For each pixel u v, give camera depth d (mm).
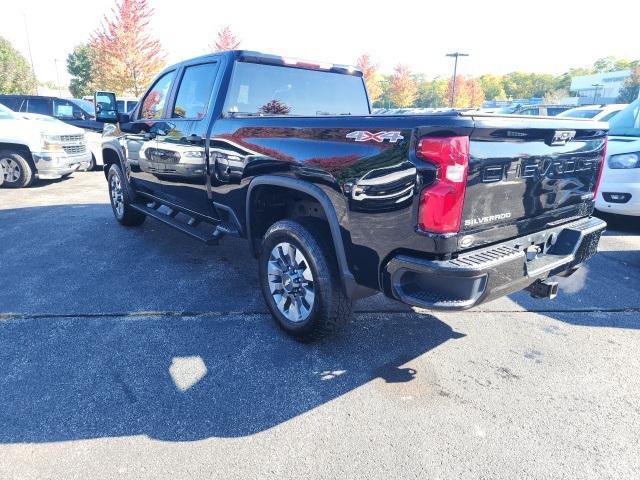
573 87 101438
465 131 2268
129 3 26375
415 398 2758
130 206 5852
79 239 5816
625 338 3537
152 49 27594
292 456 2283
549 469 2234
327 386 2854
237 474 2168
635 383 2957
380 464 2242
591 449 2371
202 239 4227
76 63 57719
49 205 7875
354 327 3609
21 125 9305
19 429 2422
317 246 3018
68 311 3775
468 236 2445
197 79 4277
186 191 4469
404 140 2395
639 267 5098
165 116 4770
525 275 2658
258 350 3240
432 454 2314
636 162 5898
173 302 3986
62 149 9648
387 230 2535
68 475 2139
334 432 2457
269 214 3676
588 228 3133
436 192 2297
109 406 2617
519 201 2691
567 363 3174
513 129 2459
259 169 3377
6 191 9195
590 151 3176
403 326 3645
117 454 2271
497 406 2699
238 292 4223
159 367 3008
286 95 4219
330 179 2811
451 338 3482
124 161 5680
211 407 2633
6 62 42688
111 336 3387
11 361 3039
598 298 4266
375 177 2543
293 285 3229
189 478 2139
